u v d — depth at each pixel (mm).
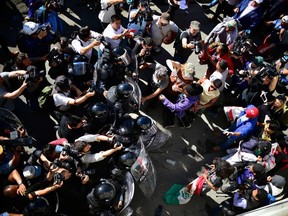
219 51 7855
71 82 6973
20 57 6848
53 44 7980
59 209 6820
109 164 6527
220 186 6801
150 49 7832
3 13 9289
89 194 6152
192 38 8156
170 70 8211
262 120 7859
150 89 7688
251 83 8070
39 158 6223
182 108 7293
